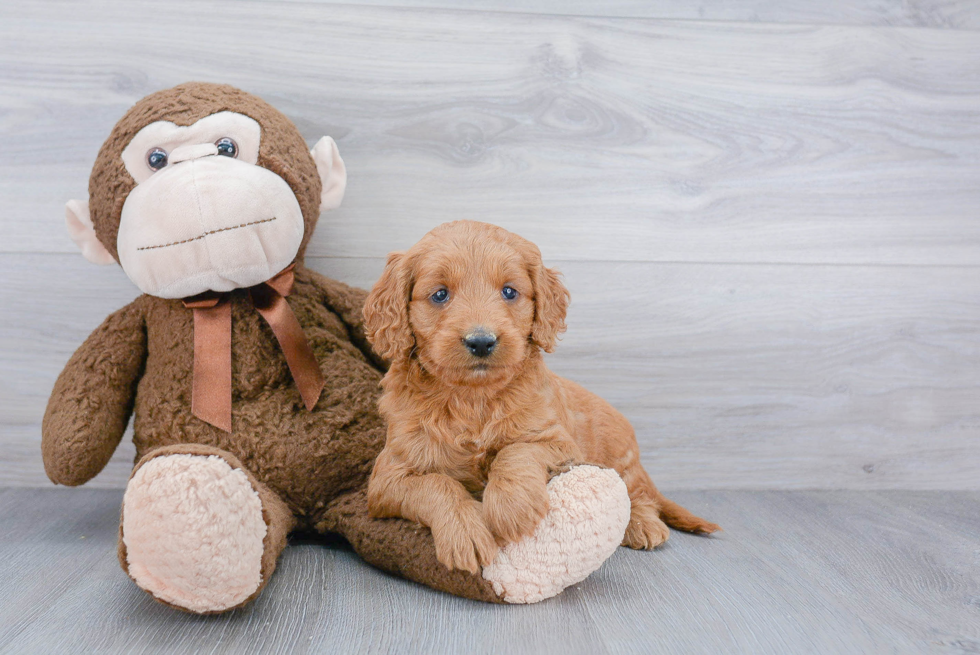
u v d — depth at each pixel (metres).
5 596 1.43
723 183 2.31
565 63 2.25
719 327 2.34
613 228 2.29
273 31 2.16
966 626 1.39
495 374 1.47
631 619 1.38
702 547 1.81
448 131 2.23
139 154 1.69
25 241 2.16
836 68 2.32
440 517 1.42
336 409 1.79
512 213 2.27
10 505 2.04
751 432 2.37
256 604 1.41
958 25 2.35
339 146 2.21
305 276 1.98
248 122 1.75
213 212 1.59
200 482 1.25
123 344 1.82
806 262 2.35
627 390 2.33
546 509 1.42
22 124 2.13
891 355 2.39
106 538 1.78
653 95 2.28
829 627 1.37
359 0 2.18
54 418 1.73
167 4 2.13
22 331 2.19
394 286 1.58
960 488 2.42
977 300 2.41
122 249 1.67
